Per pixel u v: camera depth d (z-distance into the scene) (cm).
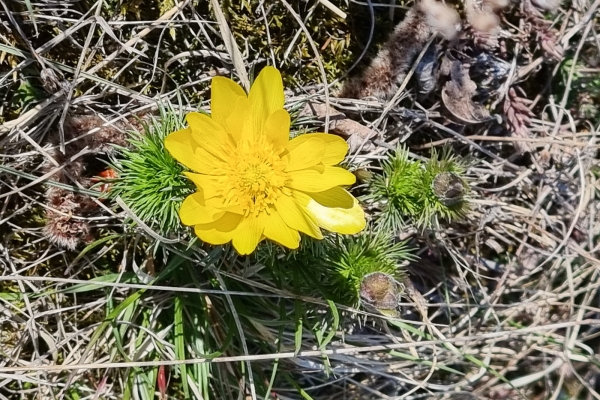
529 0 23
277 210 17
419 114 22
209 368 21
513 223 25
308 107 21
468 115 22
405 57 21
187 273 22
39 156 20
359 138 21
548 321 26
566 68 25
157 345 21
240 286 22
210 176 17
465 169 21
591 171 25
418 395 24
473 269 25
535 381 27
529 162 25
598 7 24
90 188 20
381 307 19
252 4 21
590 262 25
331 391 25
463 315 25
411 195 20
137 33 20
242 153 17
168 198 18
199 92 21
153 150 18
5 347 22
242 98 16
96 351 22
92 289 20
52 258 22
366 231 21
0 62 19
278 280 20
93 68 20
